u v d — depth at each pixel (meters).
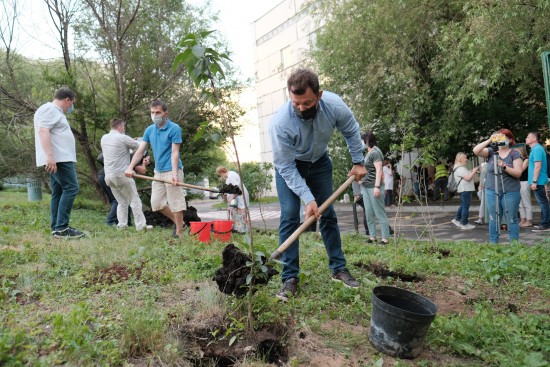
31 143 12.40
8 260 4.52
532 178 8.73
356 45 12.91
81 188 14.60
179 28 12.75
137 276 4.21
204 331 2.99
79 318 2.80
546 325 3.18
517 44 9.16
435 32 12.09
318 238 7.15
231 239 6.75
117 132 7.86
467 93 10.29
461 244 6.54
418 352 2.72
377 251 6.10
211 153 14.26
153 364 2.48
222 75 3.02
